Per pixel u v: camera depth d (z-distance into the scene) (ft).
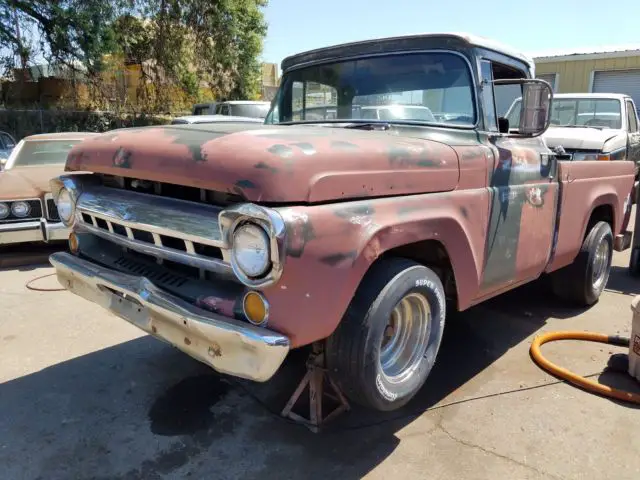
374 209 7.95
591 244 14.98
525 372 11.95
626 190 16.90
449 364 12.34
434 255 9.75
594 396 10.89
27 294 16.75
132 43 66.33
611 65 55.62
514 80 10.99
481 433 9.62
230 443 9.30
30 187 19.76
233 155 7.40
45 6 55.21
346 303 7.52
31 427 9.68
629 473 8.55
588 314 15.65
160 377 11.57
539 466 8.71
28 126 56.90
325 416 9.98
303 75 13.08
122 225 9.05
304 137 8.15
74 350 12.84
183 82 72.28
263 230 6.83
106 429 9.66
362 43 12.04
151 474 8.50
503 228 10.86
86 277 9.44
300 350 12.71
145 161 8.38
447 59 11.06
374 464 8.76
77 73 62.28
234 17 70.54
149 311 8.44
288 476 8.47
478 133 10.75
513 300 16.72
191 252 7.97
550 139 28.91
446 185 9.46
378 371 8.38
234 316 7.46
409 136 10.23
